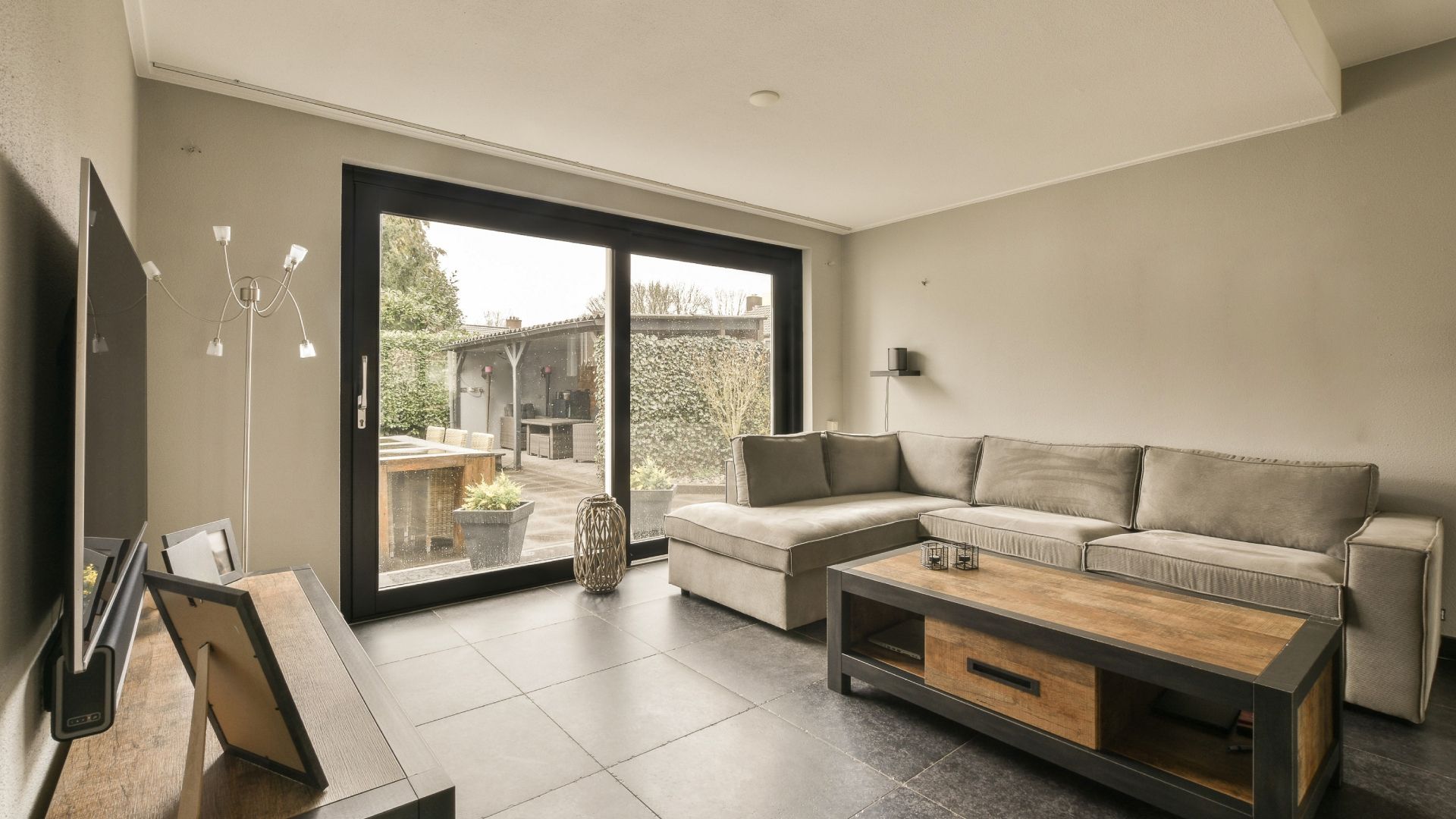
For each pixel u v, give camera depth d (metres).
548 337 4.11
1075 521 3.52
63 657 1.00
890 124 3.33
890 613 2.86
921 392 4.95
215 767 1.11
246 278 3.00
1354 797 1.95
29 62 1.01
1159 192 3.80
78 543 0.98
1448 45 2.95
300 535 3.13
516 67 2.76
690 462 4.79
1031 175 4.10
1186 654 1.78
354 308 3.39
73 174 1.37
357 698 1.36
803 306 5.33
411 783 1.06
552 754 2.16
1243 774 1.77
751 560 3.33
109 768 1.10
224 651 1.01
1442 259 2.96
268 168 3.06
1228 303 3.56
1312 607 2.53
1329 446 3.26
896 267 5.10
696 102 3.09
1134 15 2.38
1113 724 1.97
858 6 2.33
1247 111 3.18
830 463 4.47
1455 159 2.93
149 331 2.79
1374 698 2.40
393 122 3.28
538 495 4.06
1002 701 2.10
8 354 0.93
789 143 3.58
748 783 2.00
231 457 2.96
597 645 3.07
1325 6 2.72
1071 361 4.17
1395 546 2.38
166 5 2.30
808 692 2.61
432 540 3.67
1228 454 3.39
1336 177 3.23
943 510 3.85
